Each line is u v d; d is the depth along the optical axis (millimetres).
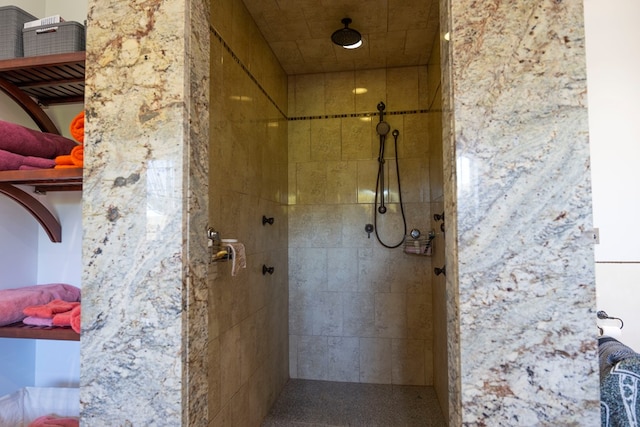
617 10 1677
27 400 1502
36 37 1336
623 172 1630
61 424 1373
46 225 1573
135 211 1085
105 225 1098
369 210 2883
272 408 2445
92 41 1126
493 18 1007
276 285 2637
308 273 2943
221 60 1731
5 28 1348
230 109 1838
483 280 992
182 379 1056
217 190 1666
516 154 991
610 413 1023
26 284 1584
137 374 1067
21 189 1501
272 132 2580
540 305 973
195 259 1121
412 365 2803
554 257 971
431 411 2391
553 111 984
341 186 2924
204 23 1211
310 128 2967
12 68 1316
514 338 979
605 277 1611
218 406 1646
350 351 2877
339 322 2896
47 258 1638
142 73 1097
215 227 1640
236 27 1934
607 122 1650
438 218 2412
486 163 1000
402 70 2883
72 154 1224
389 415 2346
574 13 986
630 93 1646
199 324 1138
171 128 1078
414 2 2078
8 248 1516
